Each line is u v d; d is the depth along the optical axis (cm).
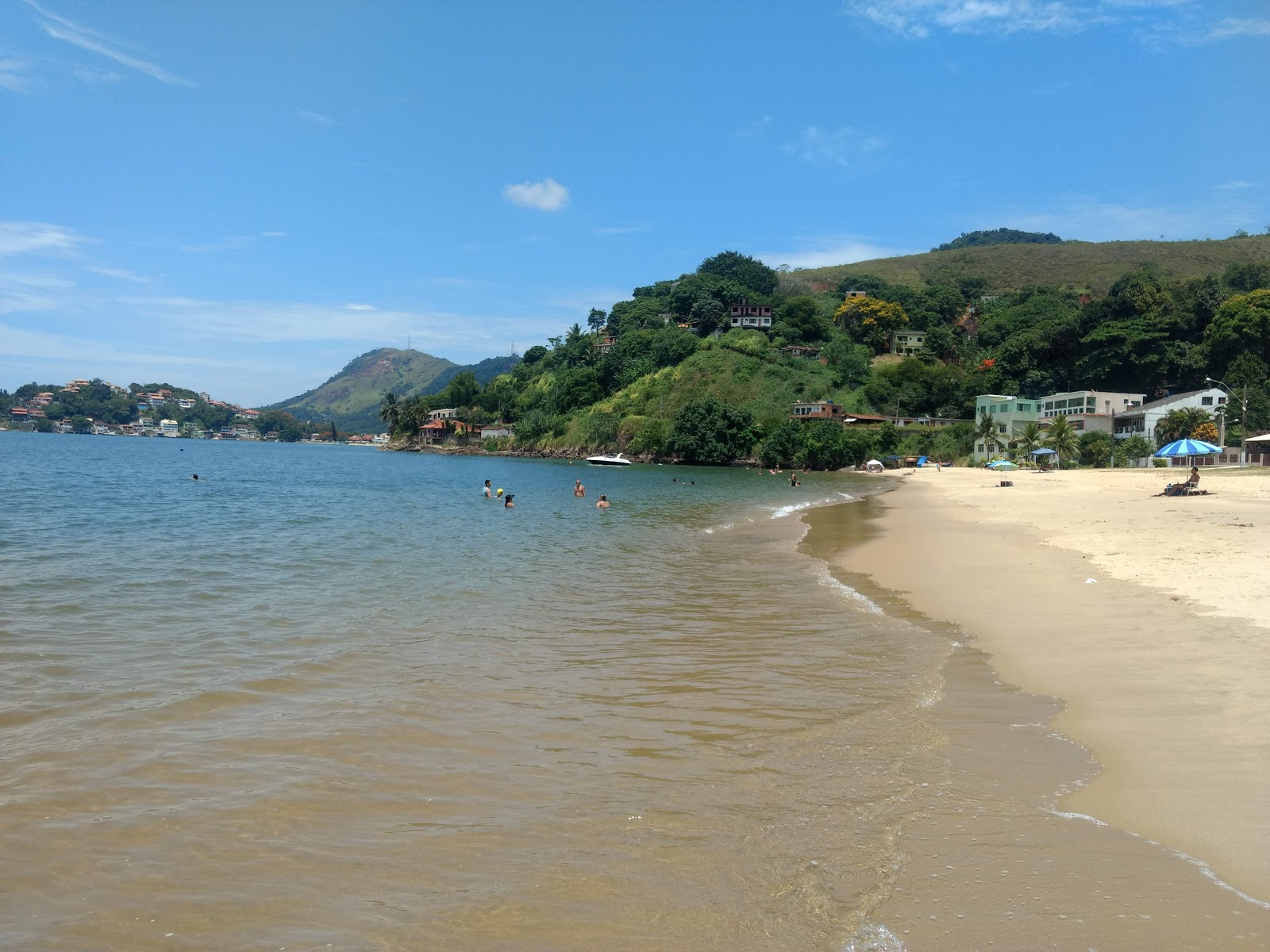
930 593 1759
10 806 677
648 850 615
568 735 870
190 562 2088
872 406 13075
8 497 3966
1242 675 998
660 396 13950
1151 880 547
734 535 3038
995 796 696
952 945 482
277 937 506
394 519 3494
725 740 856
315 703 972
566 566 2161
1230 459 7550
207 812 675
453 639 1315
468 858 604
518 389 18250
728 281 17225
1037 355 12525
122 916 525
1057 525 2950
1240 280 13338
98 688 1018
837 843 618
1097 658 1127
